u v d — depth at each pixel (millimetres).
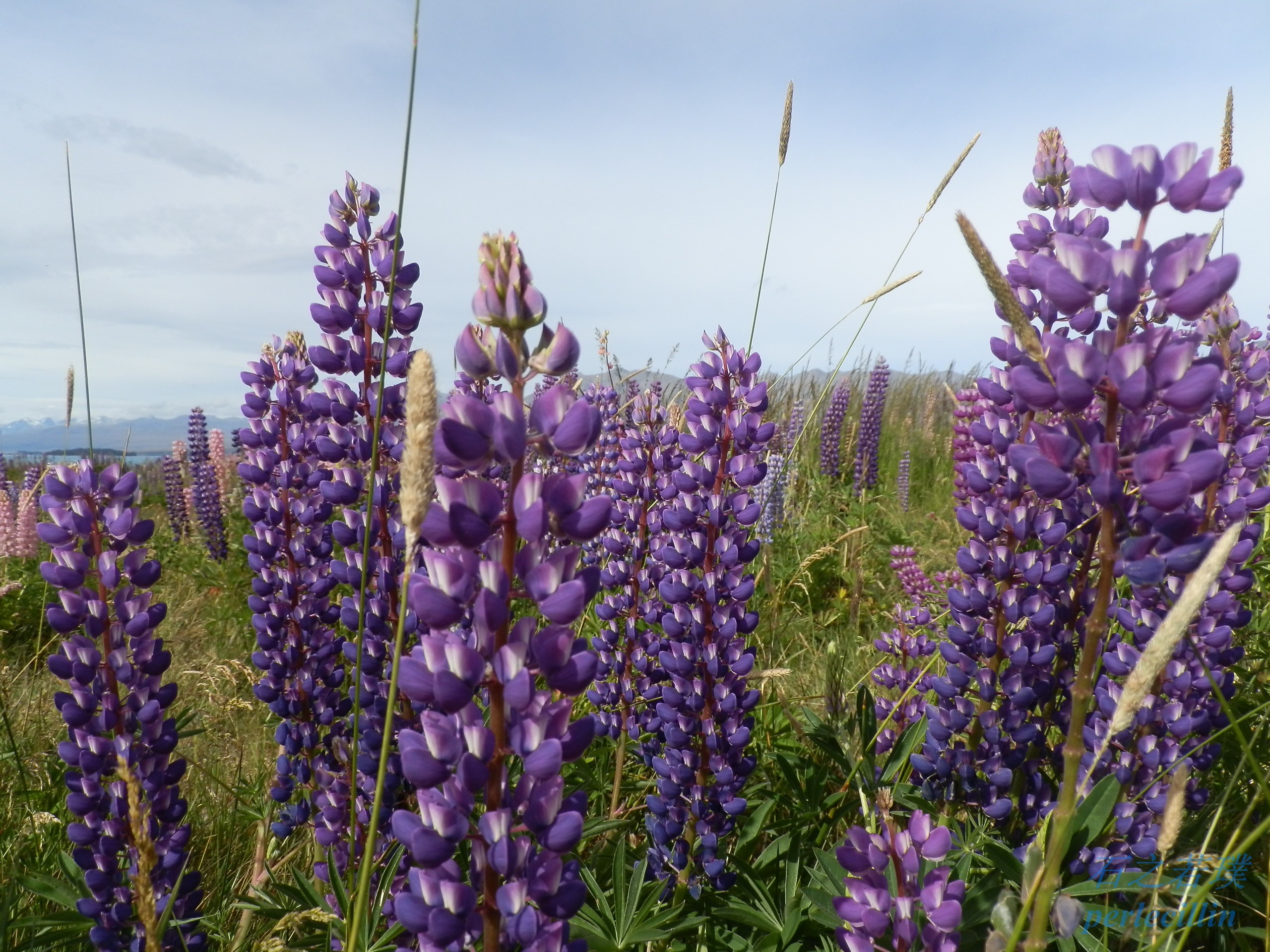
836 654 778
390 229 652
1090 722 590
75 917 571
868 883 432
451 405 335
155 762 574
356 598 657
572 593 330
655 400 850
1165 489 355
